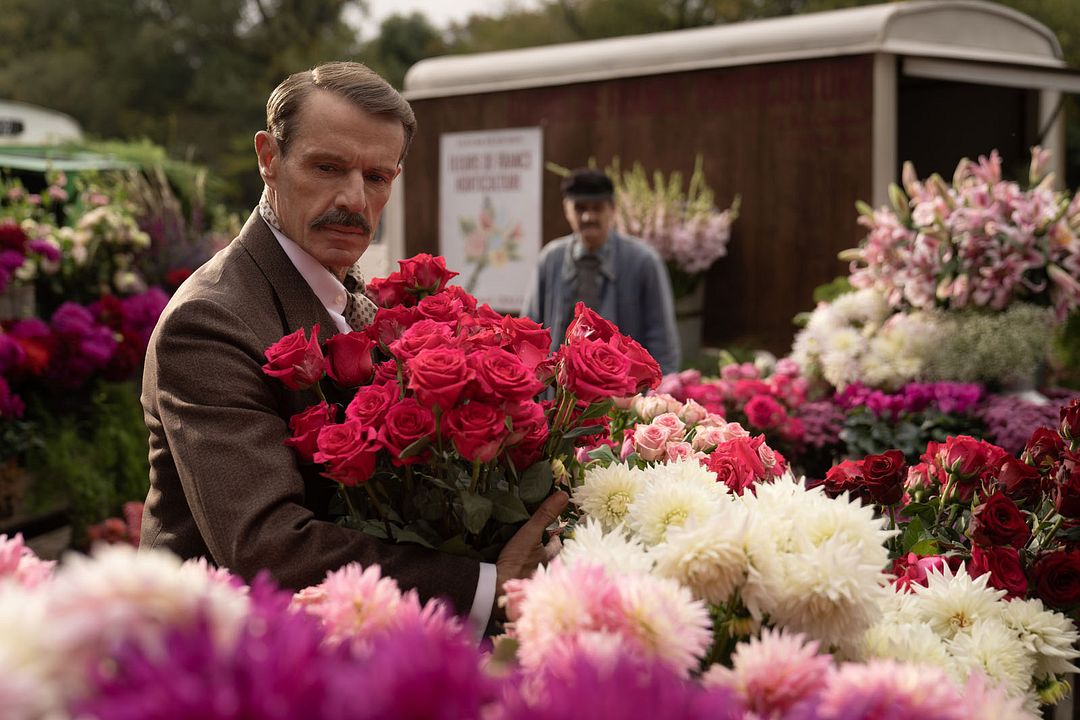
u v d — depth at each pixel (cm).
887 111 534
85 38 3047
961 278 391
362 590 103
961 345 394
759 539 121
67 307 465
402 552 149
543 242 654
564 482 159
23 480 441
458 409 139
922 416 398
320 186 173
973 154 638
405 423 141
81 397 479
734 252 591
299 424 155
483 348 147
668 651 100
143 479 486
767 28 574
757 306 585
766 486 139
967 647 151
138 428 494
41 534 452
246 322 166
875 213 425
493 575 147
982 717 95
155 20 3028
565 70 641
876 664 97
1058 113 625
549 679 79
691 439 193
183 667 67
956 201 397
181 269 616
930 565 175
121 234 512
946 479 205
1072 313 502
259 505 150
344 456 141
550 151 650
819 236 559
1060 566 181
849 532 127
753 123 578
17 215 504
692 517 125
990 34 584
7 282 442
